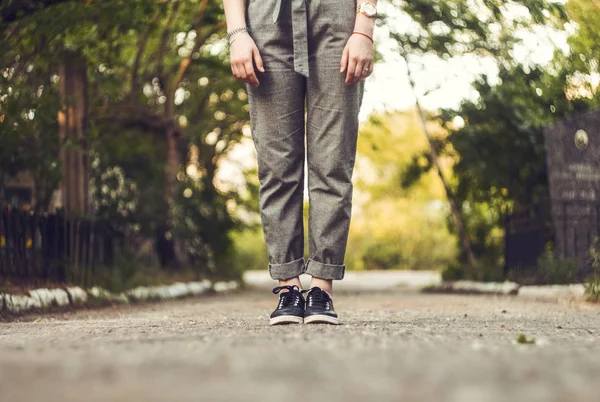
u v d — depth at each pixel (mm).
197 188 13188
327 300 3139
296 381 1432
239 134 15500
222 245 13922
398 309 5395
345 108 3135
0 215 6105
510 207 12219
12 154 6648
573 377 1506
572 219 9078
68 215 7238
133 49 10961
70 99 7516
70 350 2021
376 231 31578
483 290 10016
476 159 11031
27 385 1425
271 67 3117
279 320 3076
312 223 3189
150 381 1444
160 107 13039
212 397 1254
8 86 6043
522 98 9906
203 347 2025
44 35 6371
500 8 8703
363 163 31281
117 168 11352
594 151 9016
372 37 3109
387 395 1265
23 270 6406
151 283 9000
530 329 3031
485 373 1533
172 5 9117
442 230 30578
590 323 3643
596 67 8750
